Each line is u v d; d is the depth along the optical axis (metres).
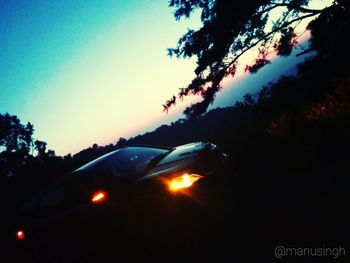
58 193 5.62
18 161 24.58
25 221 5.80
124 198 4.67
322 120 6.40
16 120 27.61
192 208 4.28
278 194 4.92
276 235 3.71
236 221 4.53
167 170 4.62
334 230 3.31
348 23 9.22
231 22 9.75
